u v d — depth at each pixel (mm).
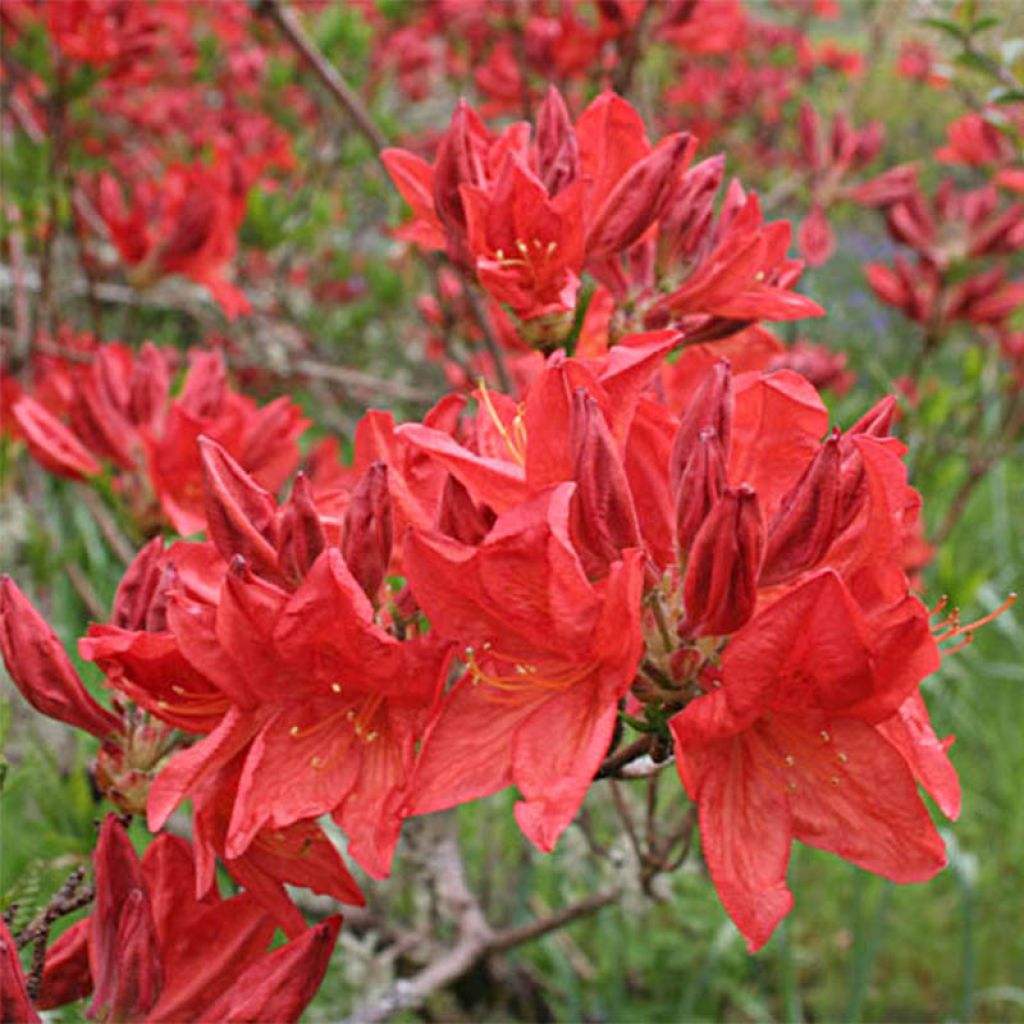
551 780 280
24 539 692
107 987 323
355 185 1270
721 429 300
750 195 425
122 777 349
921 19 571
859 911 736
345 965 680
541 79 829
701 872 682
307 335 1122
